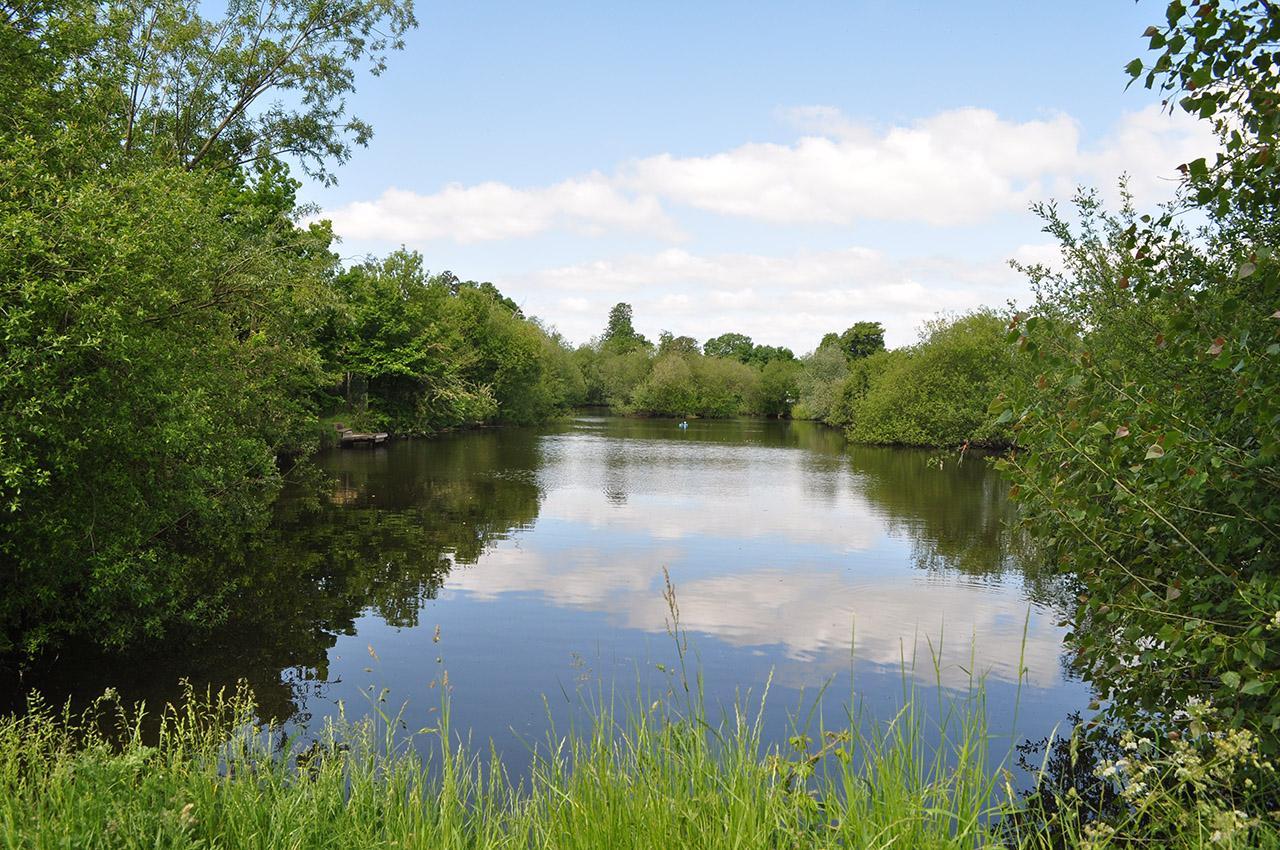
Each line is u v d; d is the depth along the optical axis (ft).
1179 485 13.56
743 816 11.13
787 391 260.21
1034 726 22.57
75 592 28.66
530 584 38.88
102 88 32.68
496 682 25.88
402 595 36.58
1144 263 17.37
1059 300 34.86
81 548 26.96
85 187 25.09
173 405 28.45
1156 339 15.26
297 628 31.48
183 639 29.94
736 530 54.80
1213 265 19.72
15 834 11.27
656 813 11.56
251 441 42.91
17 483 22.12
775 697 24.54
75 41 31.04
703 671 27.04
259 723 22.34
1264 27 12.92
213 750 16.39
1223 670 12.91
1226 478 13.24
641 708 15.17
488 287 267.59
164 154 54.95
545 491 73.10
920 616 34.04
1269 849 10.96
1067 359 16.05
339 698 24.39
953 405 127.95
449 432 154.20
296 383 58.80
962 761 11.63
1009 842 15.21
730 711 23.29
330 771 14.85
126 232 24.58
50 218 24.06
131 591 27.45
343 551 45.44
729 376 271.49
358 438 115.75
